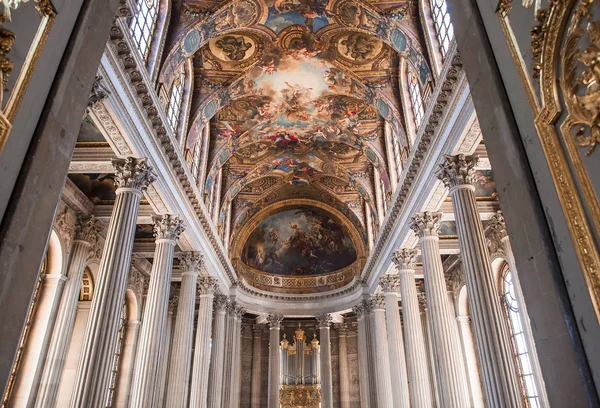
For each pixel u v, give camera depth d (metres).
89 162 14.23
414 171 16.88
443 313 15.28
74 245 17.48
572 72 3.17
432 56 14.78
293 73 19.88
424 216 16.98
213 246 23.89
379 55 18.52
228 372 27.30
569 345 3.18
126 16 10.94
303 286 33.78
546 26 3.49
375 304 27.39
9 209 3.55
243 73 19.33
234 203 30.69
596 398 2.93
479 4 5.07
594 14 2.98
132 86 12.42
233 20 16.47
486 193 18.44
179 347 19.09
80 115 4.71
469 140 13.02
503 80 4.42
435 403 26.22
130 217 12.95
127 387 22.44
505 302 20.84
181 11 15.50
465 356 23.55
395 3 15.48
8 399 14.62
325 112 22.39
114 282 11.82
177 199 17.44
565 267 3.31
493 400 10.24
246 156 26.25
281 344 34.75
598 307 2.84
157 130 14.44
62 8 4.48
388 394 25.02
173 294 28.53
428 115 14.41
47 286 16.25
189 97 18.70
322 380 30.44
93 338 10.89
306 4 16.39
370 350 27.72
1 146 3.46
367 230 29.83
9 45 3.54
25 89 3.79
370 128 22.56
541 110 3.57
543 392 16.48
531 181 3.81
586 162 3.06
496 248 20.02
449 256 24.72
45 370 15.40
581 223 3.05
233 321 28.73
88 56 4.93
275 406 29.81
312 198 33.16
